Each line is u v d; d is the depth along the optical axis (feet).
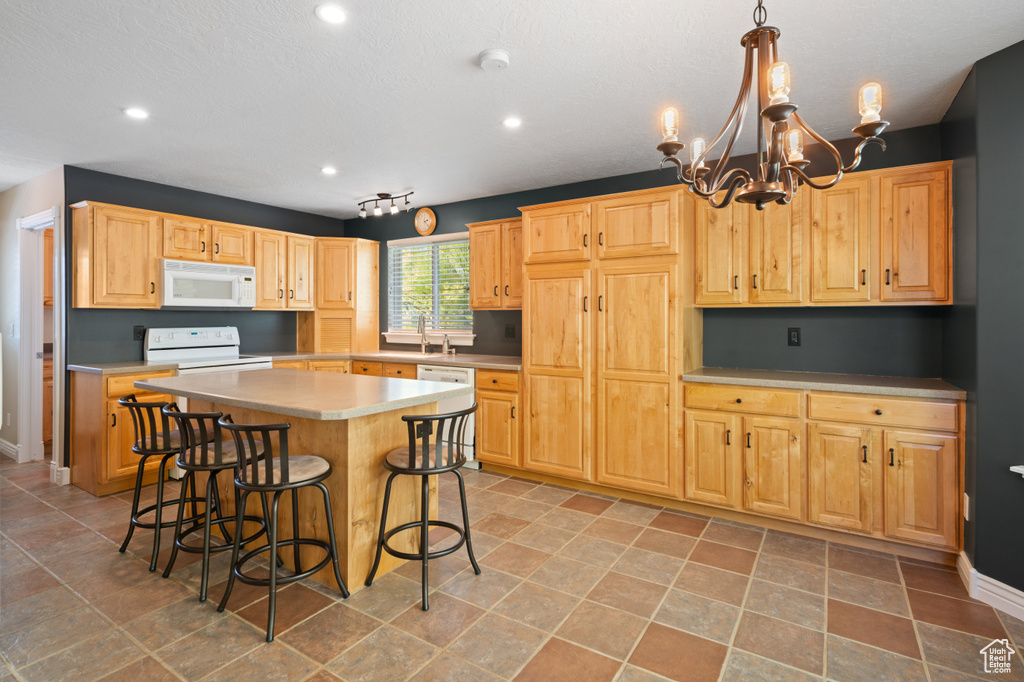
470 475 13.55
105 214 12.59
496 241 14.60
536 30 6.97
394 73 8.11
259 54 7.54
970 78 7.99
